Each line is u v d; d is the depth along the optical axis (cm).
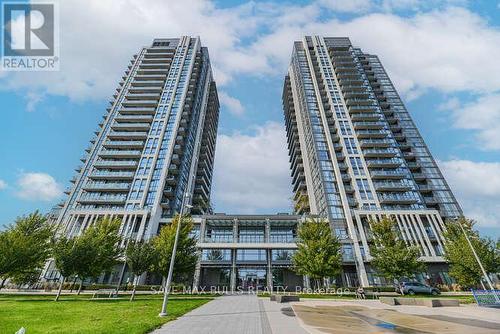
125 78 8956
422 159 6869
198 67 9425
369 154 6706
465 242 3309
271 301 2394
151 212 5756
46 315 1357
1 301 2041
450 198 6159
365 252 5059
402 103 8106
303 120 8331
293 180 9262
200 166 8481
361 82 8250
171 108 7788
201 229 5534
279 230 5878
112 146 6981
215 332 1051
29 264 2600
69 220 5606
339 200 6062
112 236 3173
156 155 6775
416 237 5288
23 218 3069
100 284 4578
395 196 6159
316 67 8956
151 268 2695
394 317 1517
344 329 1150
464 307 2016
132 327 1049
